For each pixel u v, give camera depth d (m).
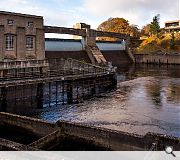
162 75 59.72
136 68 73.25
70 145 17.98
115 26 120.75
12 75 33.94
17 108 31.67
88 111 30.66
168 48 96.50
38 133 19.11
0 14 36.88
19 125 19.98
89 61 62.88
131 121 26.62
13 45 39.06
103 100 36.19
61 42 58.66
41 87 31.89
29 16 41.00
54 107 32.53
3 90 27.98
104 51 73.69
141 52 88.19
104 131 16.94
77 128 17.89
